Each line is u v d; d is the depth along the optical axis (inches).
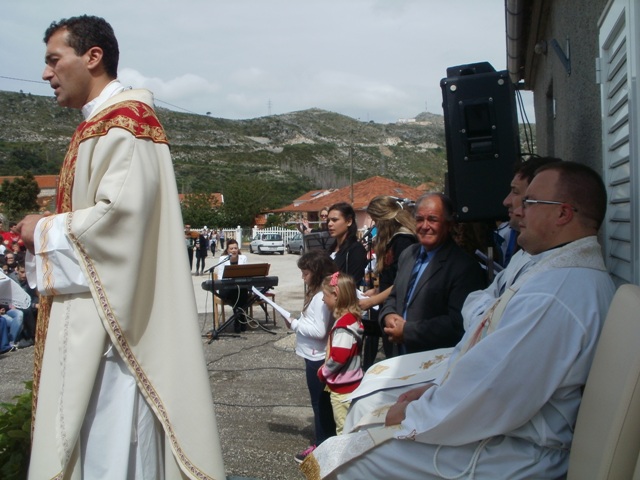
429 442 80.7
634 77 99.5
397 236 170.6
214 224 1836.9
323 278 158.1
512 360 75.7
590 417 69.6
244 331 337.1
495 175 144.1
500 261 167.5
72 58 92.2
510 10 225.8
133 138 86.8
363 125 7406.5
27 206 1815.9
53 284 85.7
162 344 89.7
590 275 78.9
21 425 108.3
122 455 85.8
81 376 84.0
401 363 107.3
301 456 155.8
